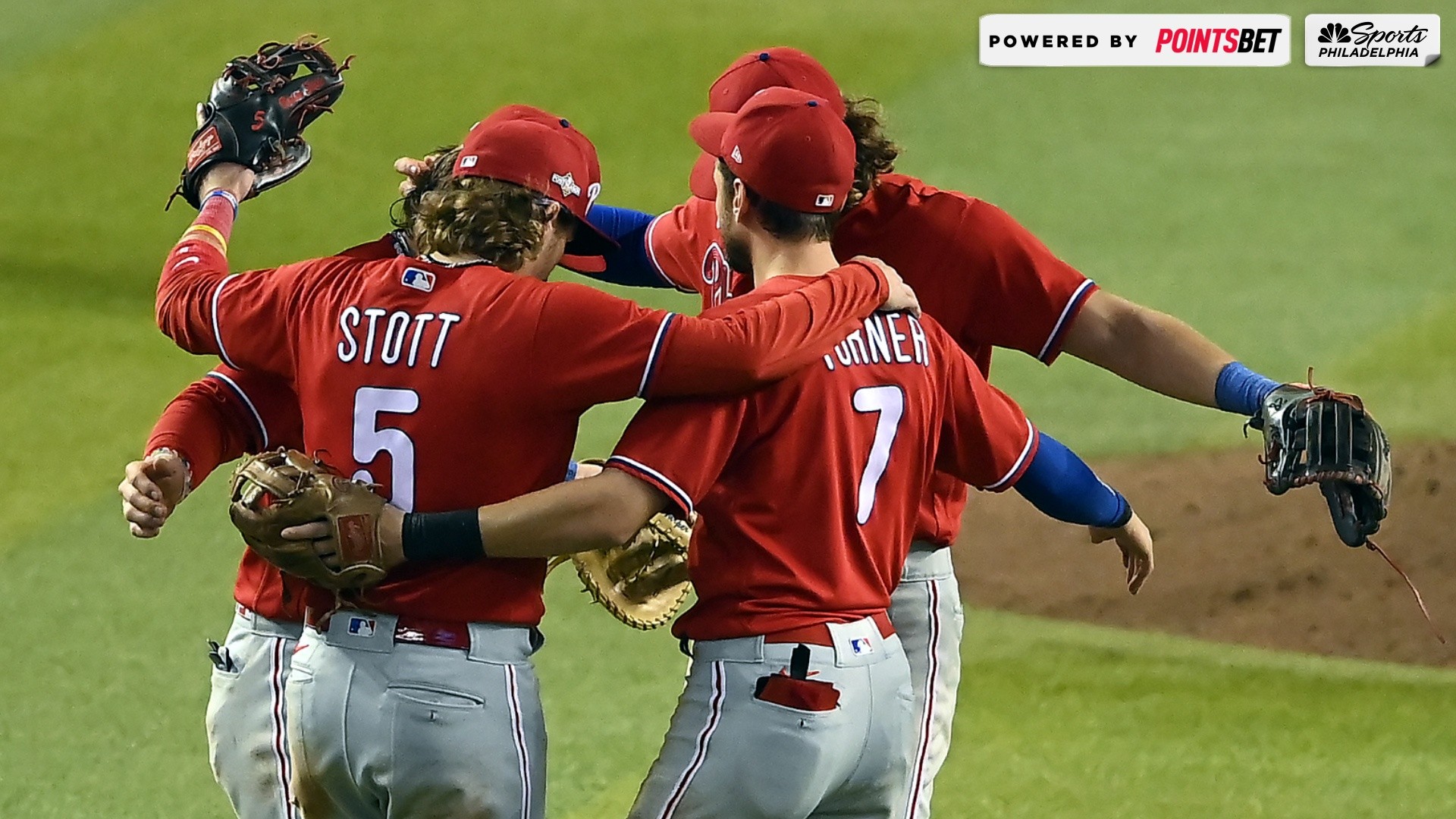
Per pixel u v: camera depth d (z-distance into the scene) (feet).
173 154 158.61
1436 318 127.34
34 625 80.43
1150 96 176.86
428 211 42.01
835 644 41.11
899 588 49.14
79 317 126.62
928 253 48.37
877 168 46.85
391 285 41.24
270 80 48.55
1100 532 49.24
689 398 40.57
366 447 40.83
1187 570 91.76
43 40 184.14
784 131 42.19
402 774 40.60
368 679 40.75
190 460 44.16
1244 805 64.80
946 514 49.14
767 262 43.50
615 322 39.65
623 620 52.70
